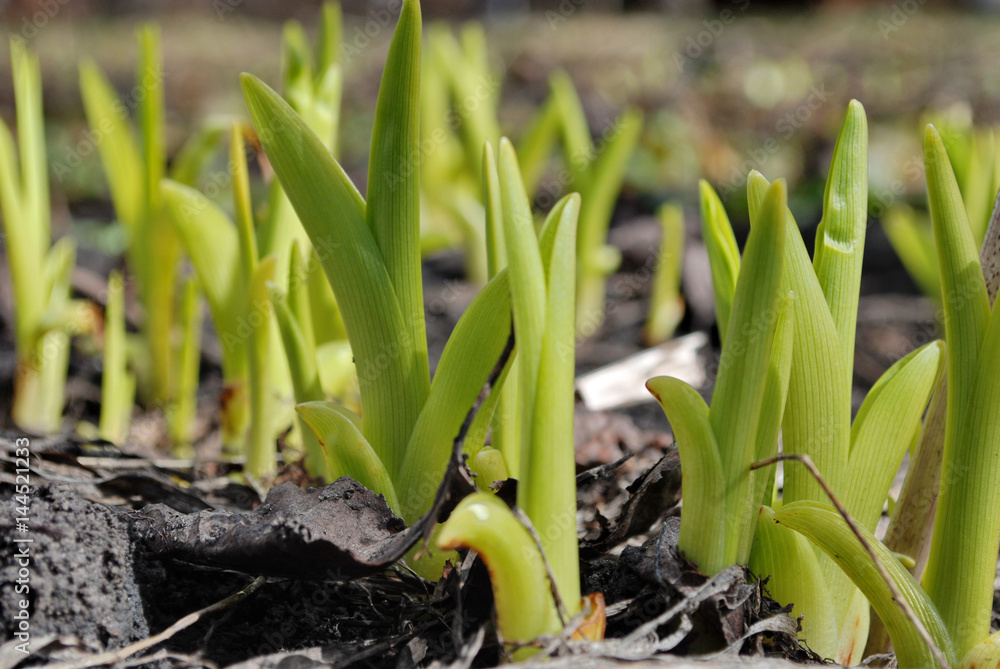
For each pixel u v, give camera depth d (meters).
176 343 0.98
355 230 0.49
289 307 0.59
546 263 0.46
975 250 0.47
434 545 0.49
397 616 0.50
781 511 0.47
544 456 0.45
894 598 0.46
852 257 0.48
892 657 0.50
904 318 1.37
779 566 0.48
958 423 0.47
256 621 0.51
